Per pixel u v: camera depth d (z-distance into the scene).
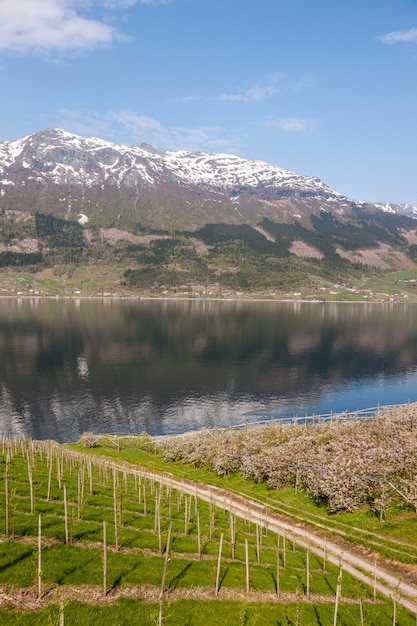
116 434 92.81
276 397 125.88
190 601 26.77
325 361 172.00
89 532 33.78
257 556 35.03
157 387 132.38
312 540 40.41
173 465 66.81
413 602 30.91
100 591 26.06
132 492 48.47
